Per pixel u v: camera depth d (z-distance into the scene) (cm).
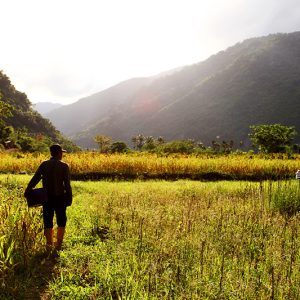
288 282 513
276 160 2873
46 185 696
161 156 3070
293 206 1057
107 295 505
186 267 579
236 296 485
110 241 729
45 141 11344
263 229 804
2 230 643
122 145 9812
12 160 2430
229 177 2516
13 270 565
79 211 998
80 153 2838
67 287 507
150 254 647
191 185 1773
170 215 930
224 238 736
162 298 487
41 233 718
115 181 2162
